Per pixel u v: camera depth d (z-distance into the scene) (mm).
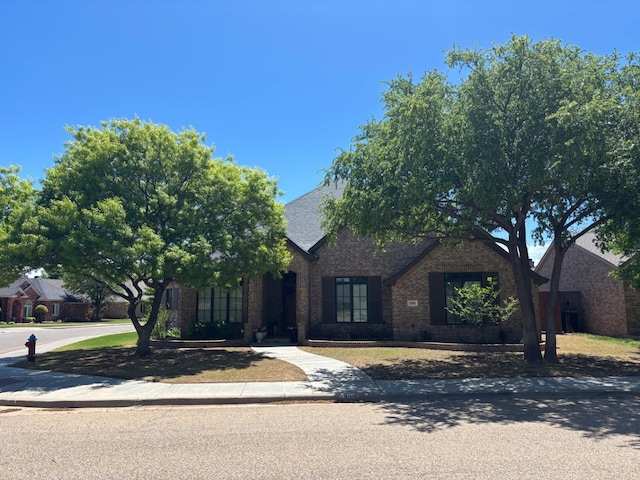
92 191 14719
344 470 5625
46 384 12219
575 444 6645
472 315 19016
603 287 25766
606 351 18000
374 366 14398
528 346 15039
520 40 12398
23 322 55219
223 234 15383
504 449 6426
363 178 14500
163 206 15398
